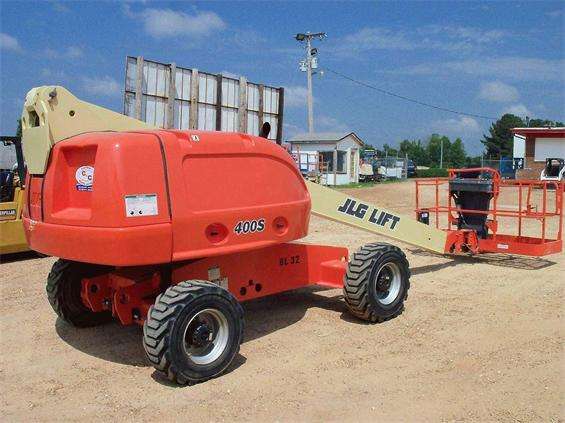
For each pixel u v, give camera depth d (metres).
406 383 4.81
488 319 6.55
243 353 5.50
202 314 4.84
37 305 7.34
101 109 5.38
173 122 6.21
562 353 5.47
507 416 4.24
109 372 5.13
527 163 34.69
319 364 5.22
